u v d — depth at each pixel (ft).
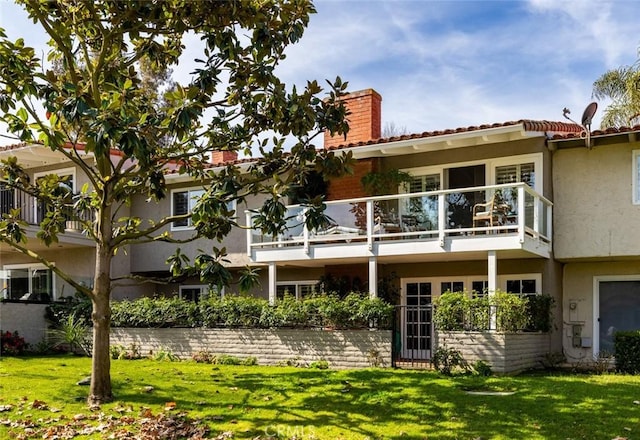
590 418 27.76
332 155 33.04
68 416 29.68
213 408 31.53
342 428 27.55
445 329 43.55
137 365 48.16
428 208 50.49
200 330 54.70
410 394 33.35
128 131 25.67
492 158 54.24
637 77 80.53
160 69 39.14
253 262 57.21
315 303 49.75
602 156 51.65
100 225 33.35
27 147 64.44
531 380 37.29
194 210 29.35
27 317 60.34
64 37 33.60
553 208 53.21
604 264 53.47
